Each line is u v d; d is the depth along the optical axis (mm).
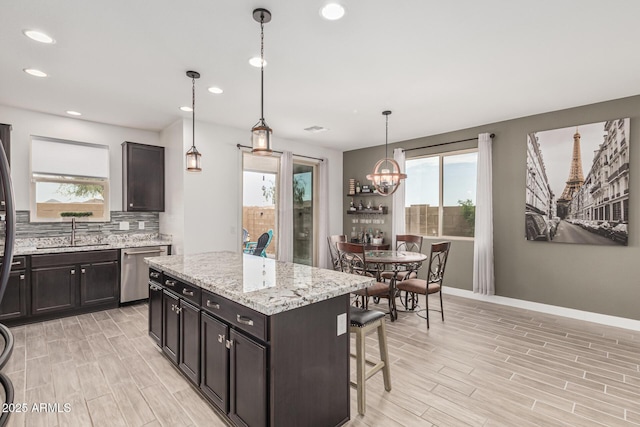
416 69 2955
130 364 2752
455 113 4219
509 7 2070
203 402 2236
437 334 3457
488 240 4574
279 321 1648
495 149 4613
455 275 5086
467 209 5012
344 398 2004
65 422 2025
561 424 2023
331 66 2898
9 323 3547
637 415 2111
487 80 3191
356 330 2150
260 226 5656
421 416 2098
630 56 2699
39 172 4012
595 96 3611
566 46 2543
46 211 4172
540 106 3943
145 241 4797
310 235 6441
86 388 2395
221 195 4789
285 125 4805
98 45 2535
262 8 2080
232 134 4926
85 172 4355
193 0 2008
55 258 3803
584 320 3904
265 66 2902
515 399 2283
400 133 5250
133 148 4559
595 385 2463
